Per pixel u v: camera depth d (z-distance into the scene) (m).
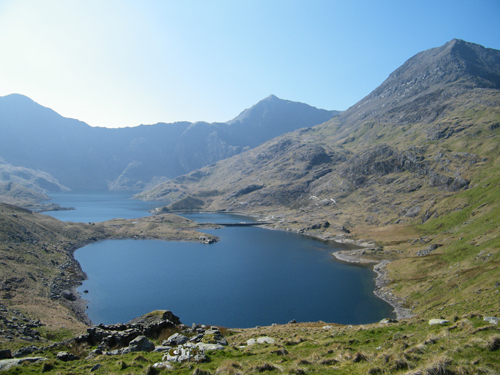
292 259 176.62
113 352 32.88
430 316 56.75
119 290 121.94
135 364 26.38
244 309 103.69
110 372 24.75
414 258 134.50
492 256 87.56
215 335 36.84
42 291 102.31
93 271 149.25
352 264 162.38
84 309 101.19
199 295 117.25
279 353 27.62
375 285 124.31
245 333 47.66
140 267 158.50
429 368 17.86
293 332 45.56
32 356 30.89
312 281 134.50
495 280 66.50
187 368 24.45
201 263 168.00
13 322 58.19
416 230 198.50
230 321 93.81
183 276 142.88
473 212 162.12
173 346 33.78
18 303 80.56
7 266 109.38
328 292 119.69
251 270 153.50
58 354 30.78
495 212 129.50
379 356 22.34
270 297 115.12
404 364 19.83
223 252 197.38
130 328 41.28
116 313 98.56
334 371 21.47
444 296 83.44
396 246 179.25
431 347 21.67
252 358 26.80
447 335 23.09
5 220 163.00
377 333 33.06
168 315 45.62
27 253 137.25
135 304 106.94
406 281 113.94
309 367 22.61
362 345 28.62
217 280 137.00
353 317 95.38
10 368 26.20
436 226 183.88
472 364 17.44
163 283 132.00
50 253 153.62
